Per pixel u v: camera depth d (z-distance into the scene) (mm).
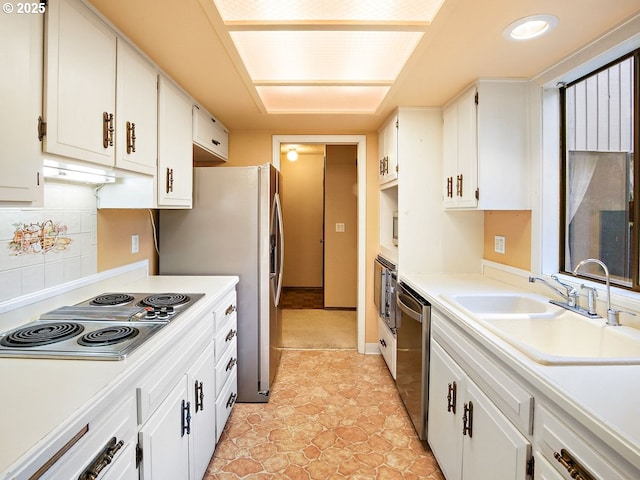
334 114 2691
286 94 2359
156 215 2389
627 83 1511
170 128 1919
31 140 973
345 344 3494
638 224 1418
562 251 1891
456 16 1354
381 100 2457
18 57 926
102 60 1306
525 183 2014
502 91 1998
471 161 2086
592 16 1351
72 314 1401
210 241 2385
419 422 1958
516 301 1880
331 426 2129
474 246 2602
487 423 1238
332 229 4797
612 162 1591
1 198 882
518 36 1519
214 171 2369
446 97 2334
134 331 1218
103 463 847
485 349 1271
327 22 1423
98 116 1283
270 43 1668
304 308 4840
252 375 2400
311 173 5703
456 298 1857
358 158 3262
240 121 2875
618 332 1270
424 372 1917
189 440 1430
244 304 2391
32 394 829
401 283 2473
